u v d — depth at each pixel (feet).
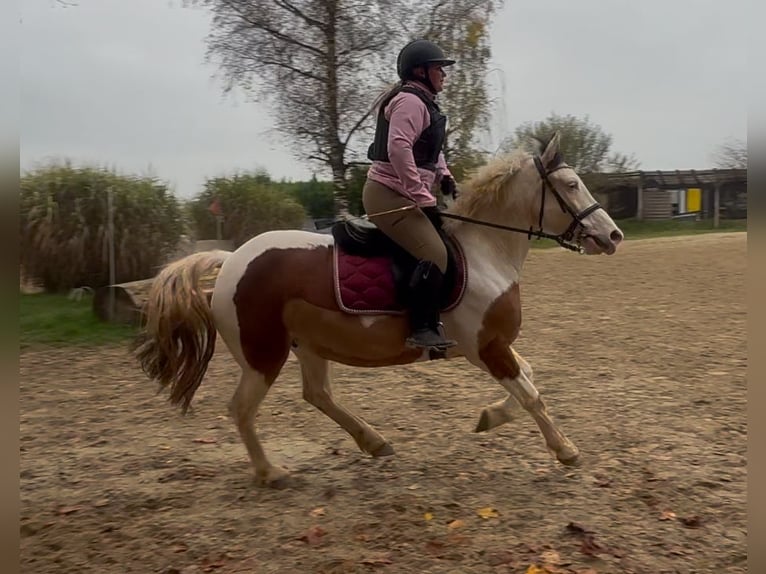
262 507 13.98
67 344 30.78
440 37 49.85
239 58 50.80
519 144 16.28
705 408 19.35
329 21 48.96
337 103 49.93
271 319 14.44
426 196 13.75
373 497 14.30
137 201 46.73
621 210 124.77
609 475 14.96
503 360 14.57
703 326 31.50
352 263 14.38
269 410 20.81
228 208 65.98
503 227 14.80
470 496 14.15
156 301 14.46
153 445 18.01
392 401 21.18
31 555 12.16
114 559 11.98
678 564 11.34
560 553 11.75
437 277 13.87
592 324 32.94
